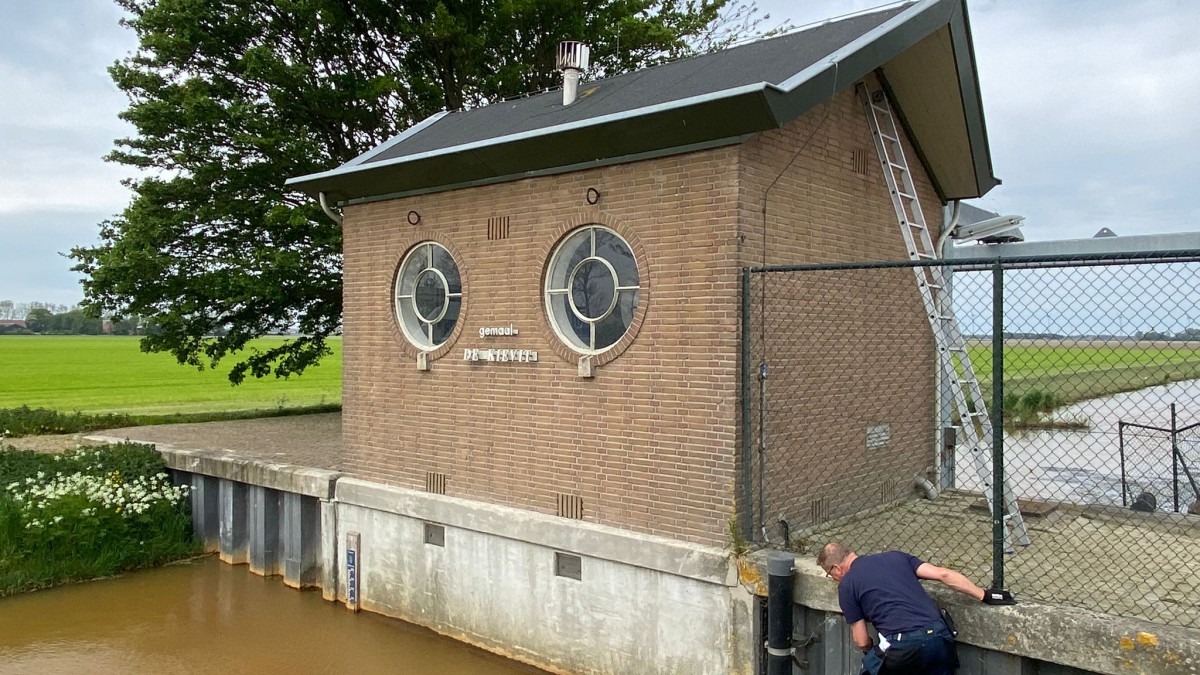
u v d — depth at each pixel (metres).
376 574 9.16
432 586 8.60
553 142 7.21
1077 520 7.90
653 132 6.65
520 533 7.70
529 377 7.85
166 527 11.41
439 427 8.68
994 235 10.45
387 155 9.70
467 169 8.09
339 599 9.55
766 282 6.68
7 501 10.45
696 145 6.60
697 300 6.62
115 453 12.05
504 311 8.05
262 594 9.87
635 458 7.04
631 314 7.20
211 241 17.05
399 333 9.08
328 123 16.94
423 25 15.98
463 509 8.21
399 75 17.17
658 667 6.78
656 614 6.80
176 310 16.03
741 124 6.21
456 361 8.50
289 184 9.73
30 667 7.78
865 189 8.10
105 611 9.27
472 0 17.03
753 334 6.58
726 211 6.45
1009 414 14.02
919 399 9.15
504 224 8.05
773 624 5.87
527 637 7.74
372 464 9.41
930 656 4.81
